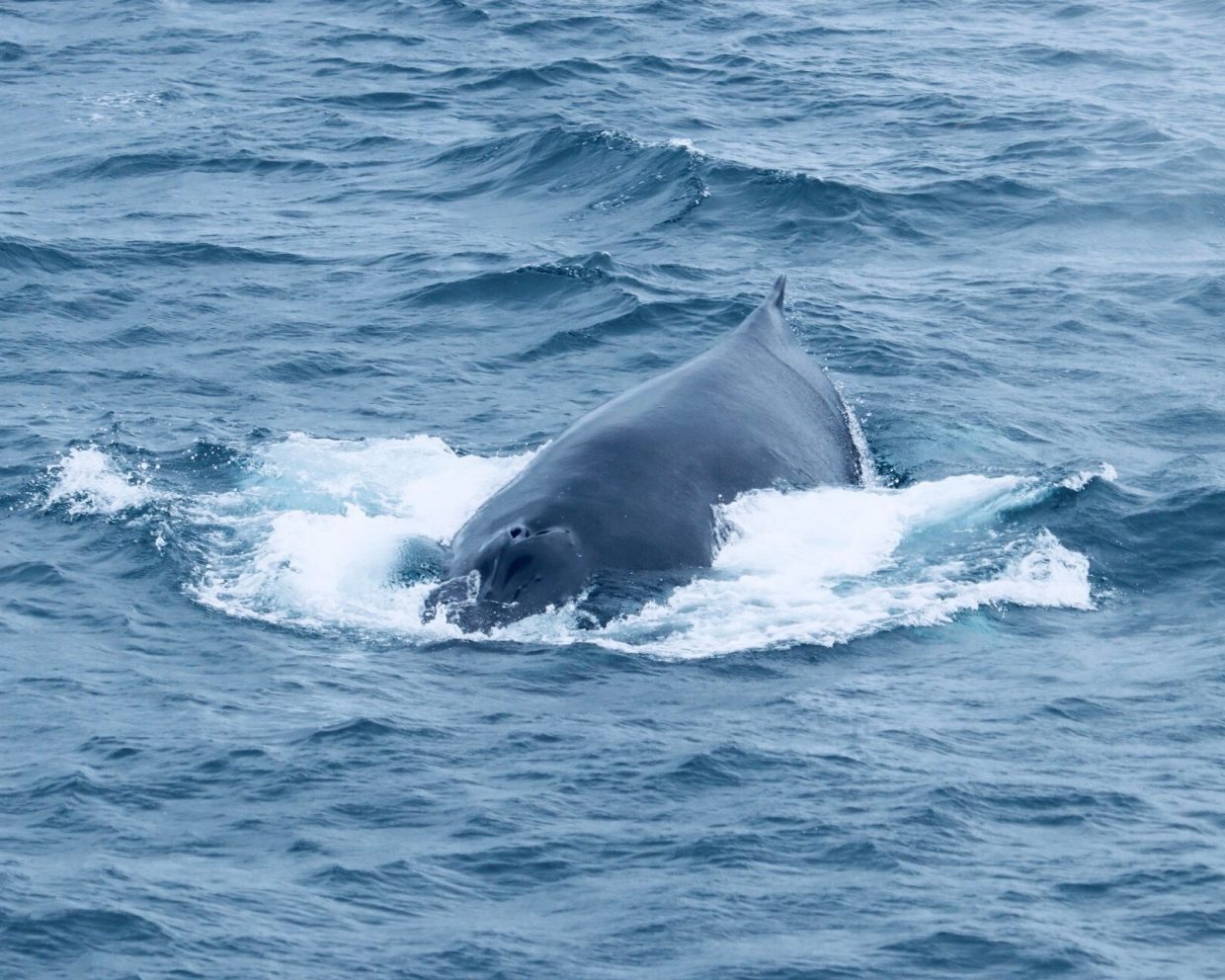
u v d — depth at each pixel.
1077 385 108.06
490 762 61.53
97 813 57.56
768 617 73.19
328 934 50.69
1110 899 53.00
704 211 147.50
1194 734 64.31
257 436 96.62
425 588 76.00
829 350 113.50
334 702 65.88
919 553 80.44
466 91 194.25
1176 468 92.31
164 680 68.19
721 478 80.06
